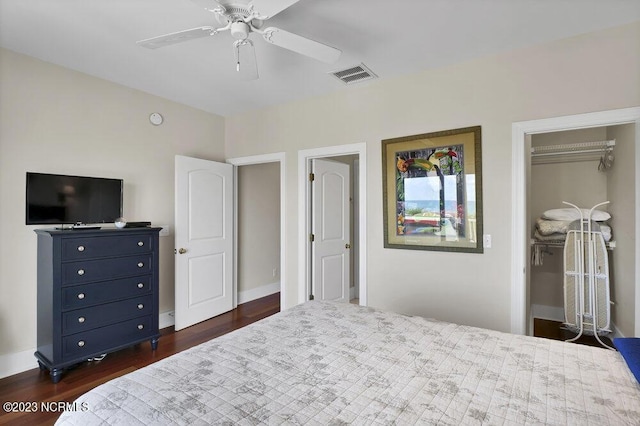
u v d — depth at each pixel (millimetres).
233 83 3205
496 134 2611
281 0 1559
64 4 1963
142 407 1065
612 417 1013
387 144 3094
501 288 2598
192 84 3232
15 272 2576
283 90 3377
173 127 3721
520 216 2529
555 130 2451
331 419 1016
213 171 3961
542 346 1550
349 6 1982
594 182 3635
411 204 2982
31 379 2484
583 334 3199
